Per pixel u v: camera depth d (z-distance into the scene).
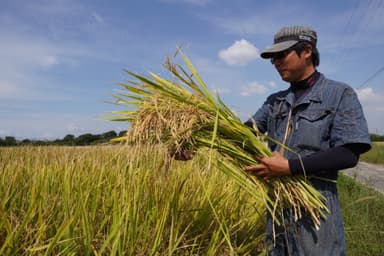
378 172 16.05
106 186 3.48
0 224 2.56
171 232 2.87
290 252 2.67
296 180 2.56
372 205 5.77
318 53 2.68
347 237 4.43
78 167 3.96
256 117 3.07
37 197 3.14
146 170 3.12
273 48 2.62
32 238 2.71
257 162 2.62
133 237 2.85
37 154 6.38
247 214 4.00
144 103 2.58
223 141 2.62
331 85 2.54
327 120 2.49
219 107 2.56
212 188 3.87
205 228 3.41
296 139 2.60
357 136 2.36
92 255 2.80
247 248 3.56
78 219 2.89
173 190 3.25
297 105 2.63
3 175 3.67
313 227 2.54
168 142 2.55
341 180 9.57
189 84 2.68
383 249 4.09
